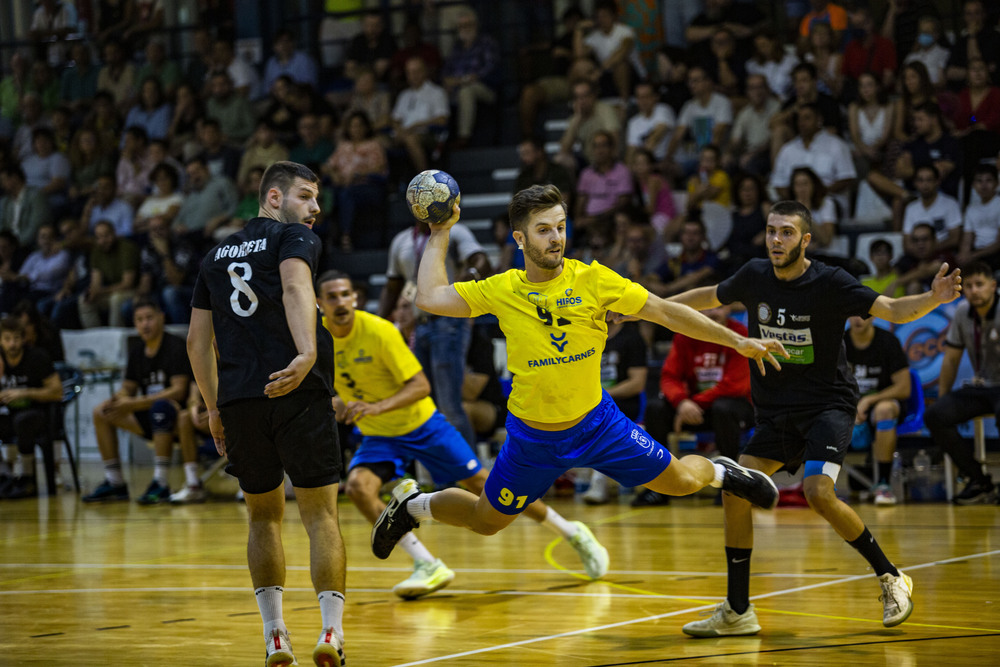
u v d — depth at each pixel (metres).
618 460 7.74
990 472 17.22
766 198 21.83
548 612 9.15
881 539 12.43
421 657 7.59
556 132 28.41
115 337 24.45
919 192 21.30
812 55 25.16
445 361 16.34
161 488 19.20
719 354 16.45
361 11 31.00
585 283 7.55
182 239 26.20
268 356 7.14
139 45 33.88
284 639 6.90
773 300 8.54
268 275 7.23
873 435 16.55
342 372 11.30
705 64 25.97
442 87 29.47
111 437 19.77
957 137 21.72
